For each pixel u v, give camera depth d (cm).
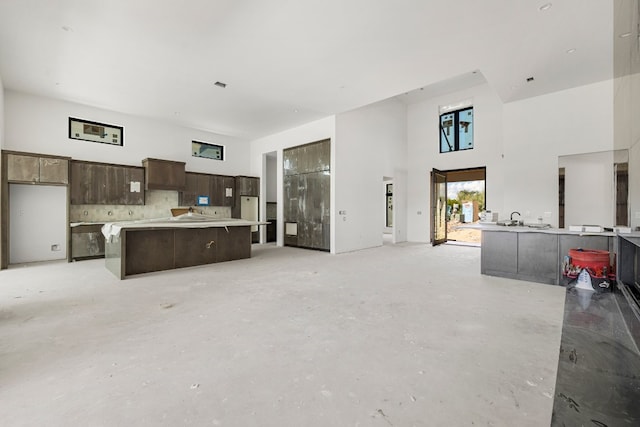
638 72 369
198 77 495
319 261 594
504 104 580
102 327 263
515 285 409
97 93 566
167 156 759
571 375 188
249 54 418
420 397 167
